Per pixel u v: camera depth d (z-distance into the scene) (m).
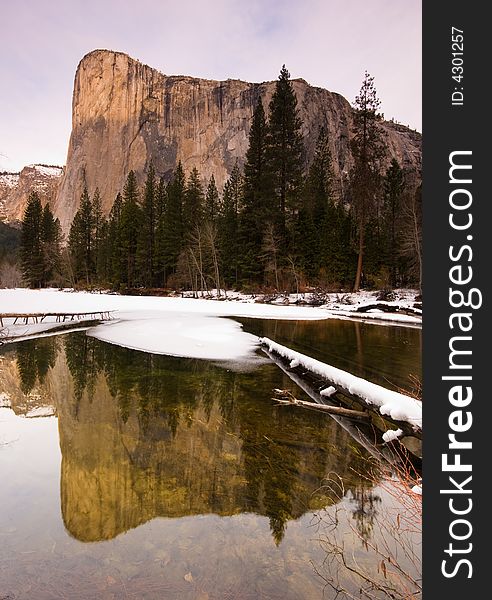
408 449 4.34
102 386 7.00
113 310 21.45
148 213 45.66
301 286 31.48
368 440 4.60
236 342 11.85
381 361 9.33
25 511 3.00
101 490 3.35
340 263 32.75
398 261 32.94
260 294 31.58
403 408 4.21
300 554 2.52
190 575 2.29
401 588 2.22
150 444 4.41
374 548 2.60
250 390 6.79
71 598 2.10
